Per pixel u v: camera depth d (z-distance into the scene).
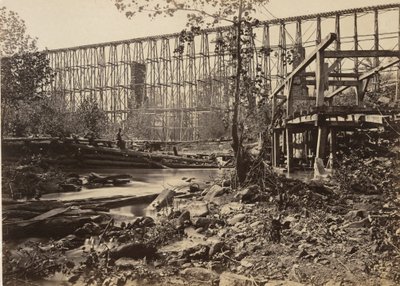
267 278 5.48
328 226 6.96
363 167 9.33
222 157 21.84
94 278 5.65
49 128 22.33
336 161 10.89
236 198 9.23
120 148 22.28
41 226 7.43
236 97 10.60
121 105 39.22
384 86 12.34
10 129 18.86
